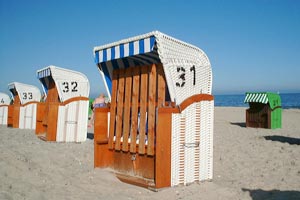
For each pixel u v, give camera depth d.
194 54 5.27
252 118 15.55
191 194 4.57
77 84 9.86
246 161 7.20
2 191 4.07
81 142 9.52
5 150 6.86
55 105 9.45
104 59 5.77
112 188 4.84
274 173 6.09
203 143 5.29
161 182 4.75
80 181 5.11
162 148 4.77
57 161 6.44
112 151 6.03
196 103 5.19
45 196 4.19
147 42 4.84
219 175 5.95
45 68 10.03
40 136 10.35
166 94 5.31
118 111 5.88
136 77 5.53
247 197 4.52
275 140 10.55
